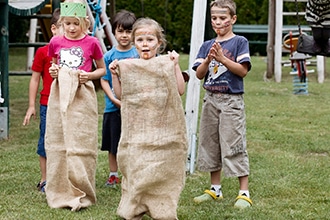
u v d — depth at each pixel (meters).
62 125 4.79
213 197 5.16
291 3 21.70
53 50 5.04
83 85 4.92
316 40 6.26
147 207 4.23
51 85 5.00
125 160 4.28
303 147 7.32
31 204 4.91
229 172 4.96
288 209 4.89
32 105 5.38
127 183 4.32
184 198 5.17
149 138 4.20
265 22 23.22
